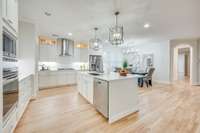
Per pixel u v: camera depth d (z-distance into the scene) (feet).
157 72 24.13
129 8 9.07
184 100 12.49
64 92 15.80
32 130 6.93
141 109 10.18
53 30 15.16
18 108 7.43
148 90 17.07
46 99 12.76
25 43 11.85
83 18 11.08
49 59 18.79
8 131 5.52
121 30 9.92
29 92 11.32
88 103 11.59
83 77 13.38
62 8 9.10
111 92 8.20
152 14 10.08
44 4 8.50
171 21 11.82
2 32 4.86
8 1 5.48
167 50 22.43
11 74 5.97
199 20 11.43
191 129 7.07
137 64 27.71
